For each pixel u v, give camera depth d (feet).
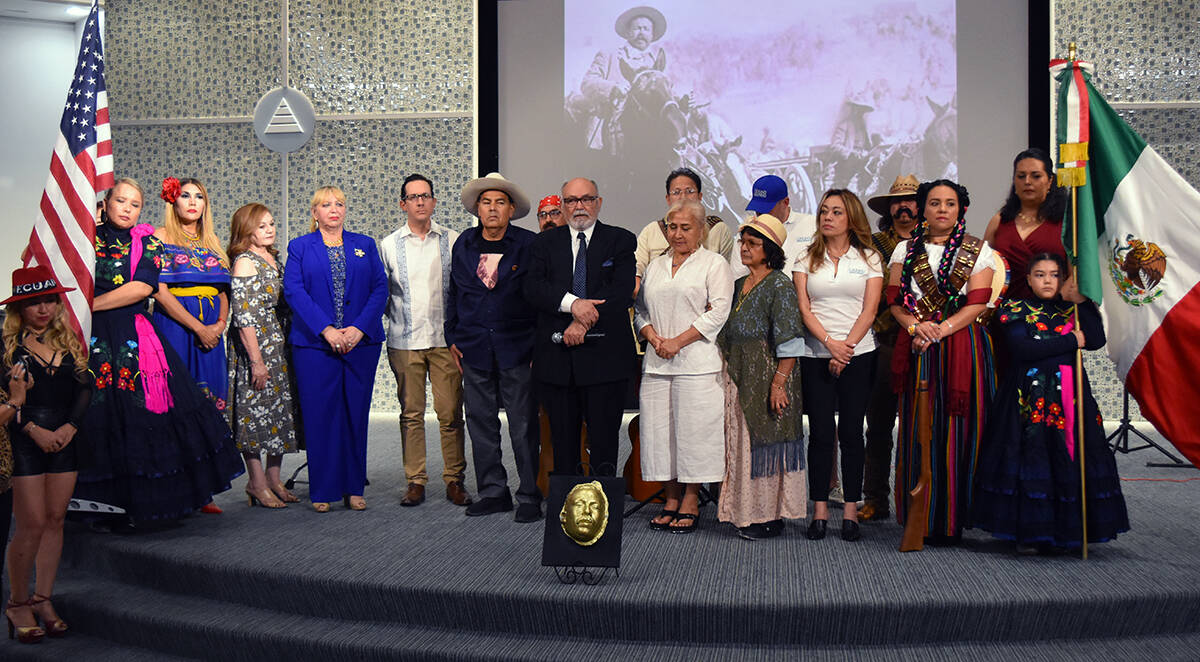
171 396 15.58
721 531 15.30
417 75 29.50
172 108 30.22
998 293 14.05
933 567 13.19
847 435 14.60
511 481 19.61
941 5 27.45
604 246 15.74
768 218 14.85
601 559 12.61
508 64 29.32
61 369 13.20
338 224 17.17
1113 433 22.54
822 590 12.24
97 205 15.80
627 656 11.56
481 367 16.35
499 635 12.30
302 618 13.05
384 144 29.63
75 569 15.89
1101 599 11.87
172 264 16.58
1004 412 13.80
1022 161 14.43
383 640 12.14
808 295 14.76
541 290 15.43
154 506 15.05
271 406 17.40
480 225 16.96
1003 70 27.25
